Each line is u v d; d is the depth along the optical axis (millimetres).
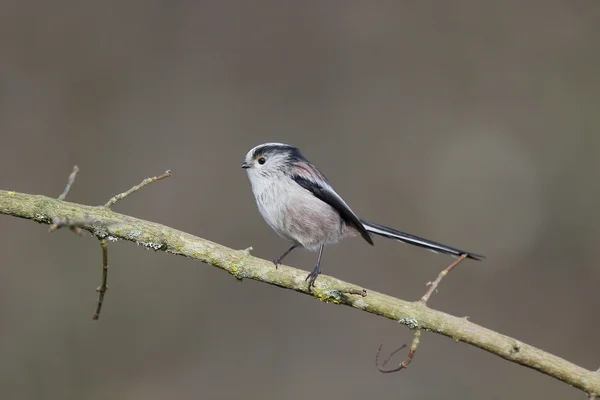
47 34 14031
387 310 5512
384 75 15297
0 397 9727
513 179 14109
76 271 11047
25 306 10578
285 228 7508
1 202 5328
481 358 11148
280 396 10383
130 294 11133
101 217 5414
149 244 5469
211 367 10727
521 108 15016
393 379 10789
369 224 7594
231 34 15070
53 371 10156
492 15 15758
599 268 13141
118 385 10242
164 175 5656
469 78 15367
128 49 14406
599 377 5242
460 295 12555
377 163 14398
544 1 15711
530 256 13438
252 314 11625
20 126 13141
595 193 13914
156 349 10820
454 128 14820
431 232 13719
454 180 14156
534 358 5301
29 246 11125
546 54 15477
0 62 13617
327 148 14500
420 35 15625
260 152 7590
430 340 11422
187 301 11422
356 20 15523
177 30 14844
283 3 15328
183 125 14031
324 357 11047
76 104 13672
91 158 13250
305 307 11844
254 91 14773
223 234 12703
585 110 14727
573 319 12125
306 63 15141
